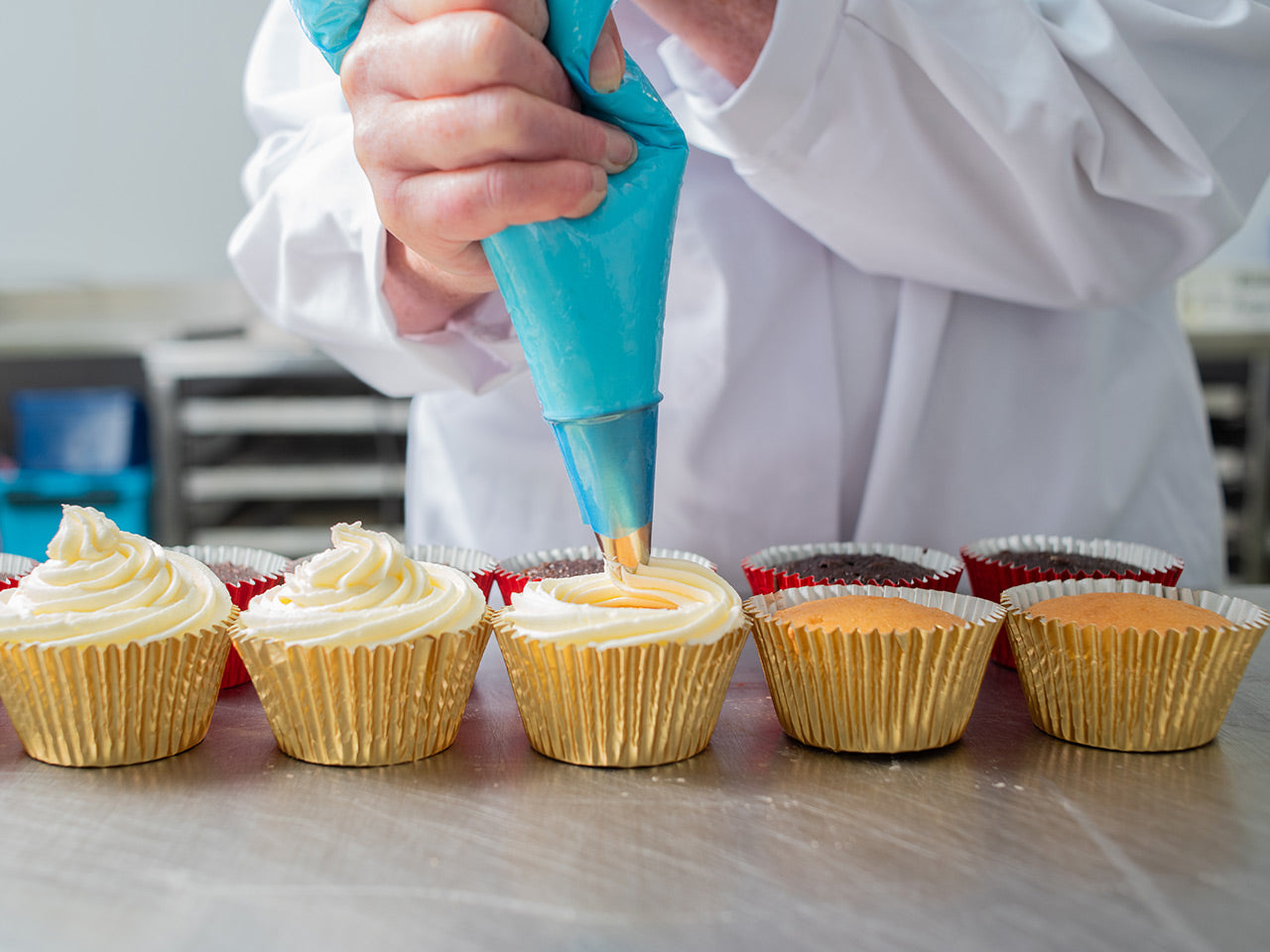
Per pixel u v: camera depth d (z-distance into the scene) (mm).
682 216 1159
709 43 944
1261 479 2789
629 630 779
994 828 682
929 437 1229
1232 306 3018
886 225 1047
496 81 605
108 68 3666
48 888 607
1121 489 1271
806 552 1198
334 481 2914
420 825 692
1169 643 780
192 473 2877
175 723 824
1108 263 1064
